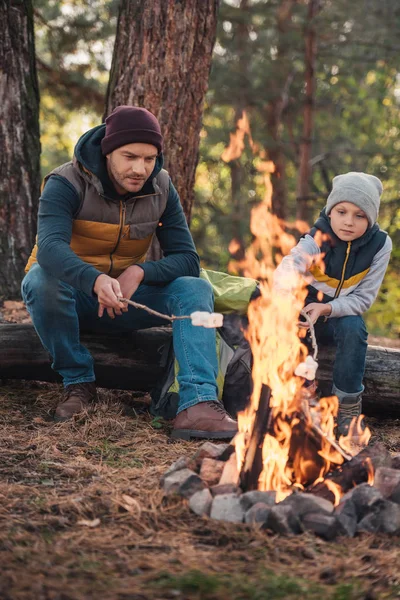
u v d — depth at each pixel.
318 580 2.09
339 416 3.73
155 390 3.90
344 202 3.68
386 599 1.99
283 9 12.71
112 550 2.24
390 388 4.00
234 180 14.07
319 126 15.18
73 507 2.54
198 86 5.21
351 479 2.70
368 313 11.02
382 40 12.72
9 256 5.94
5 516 2.44
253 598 1.96
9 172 5.93
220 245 14.59
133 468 3.03
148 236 3.78
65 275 3.34
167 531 2.41
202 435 3.44
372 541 2.37
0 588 1.94
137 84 5.11
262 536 2.36
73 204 3.55
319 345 3.97
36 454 3.17
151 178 3.61
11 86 5.90
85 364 3.81
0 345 3.99
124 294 3.52
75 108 11.06
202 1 5.12
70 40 10.38
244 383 3.83
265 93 12.91
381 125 14.58
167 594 1.96
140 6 5.08
